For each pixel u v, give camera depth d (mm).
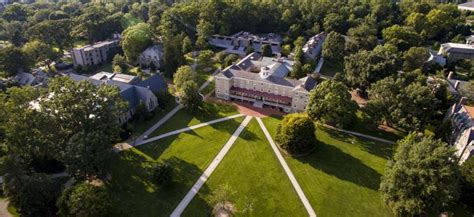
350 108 97250
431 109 93562
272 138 96625
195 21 185750
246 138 96125
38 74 133250
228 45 176125
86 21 174000
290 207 71562
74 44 183500
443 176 61906
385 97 97438
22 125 72938
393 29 160000
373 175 81625
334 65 150875
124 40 150875
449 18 184875
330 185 78188
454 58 157625
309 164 85500
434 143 67312
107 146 73688
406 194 65062
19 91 80938
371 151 91000
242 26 189625
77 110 76500
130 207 70250
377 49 128875
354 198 74375
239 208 70750
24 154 75625
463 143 81438
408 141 73000
